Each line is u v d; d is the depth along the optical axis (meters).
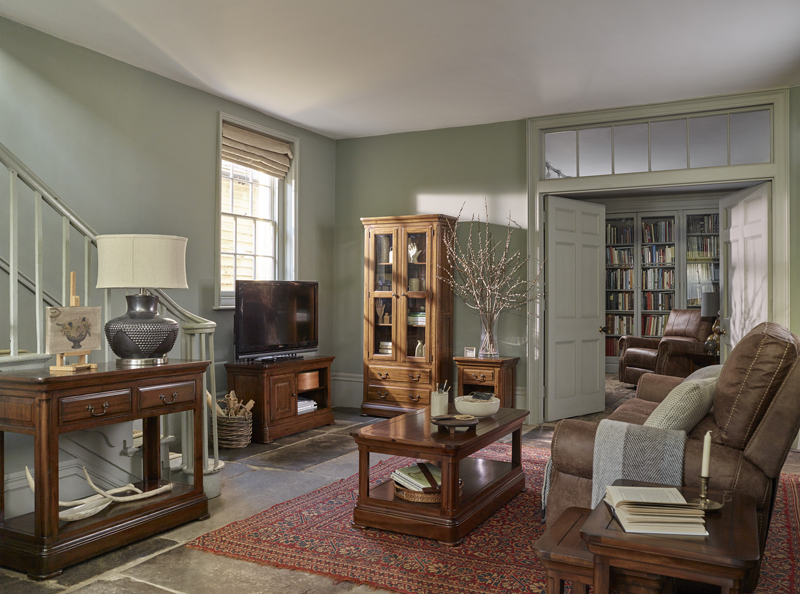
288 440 5.00
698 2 3.45
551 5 3.49
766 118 5.06
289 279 6.04
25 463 3.06
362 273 6.50
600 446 2.50
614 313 9.46
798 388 2.26
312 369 5.56
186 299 4.85
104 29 3.82
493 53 4.20
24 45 3.75
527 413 3.75
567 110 5.51
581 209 6.03
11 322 2.93
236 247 5.56
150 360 3.04
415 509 2.95
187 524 3.13
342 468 4.16
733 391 2.37
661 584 1.77
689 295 8.96
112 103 4.27
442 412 3.54
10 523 2.74
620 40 3.98
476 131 6.00
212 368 3.59
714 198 8.78
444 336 5.85
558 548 1.87
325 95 5.11
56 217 3.87
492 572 2.55
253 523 3.12
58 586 2.43
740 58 4.27
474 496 3.13
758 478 2.28
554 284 5.76
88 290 3.27
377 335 6.01
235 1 3.46
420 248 5.79
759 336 2.37
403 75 4.63
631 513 1.77
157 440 3.29
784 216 4.83
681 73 4.57
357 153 6.54
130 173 4.39
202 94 4.99
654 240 9.17
